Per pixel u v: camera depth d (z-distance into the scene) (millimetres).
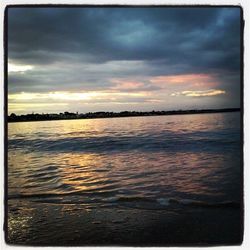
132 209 4477
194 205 4547
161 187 5102
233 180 5125
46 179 5371
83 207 4562
